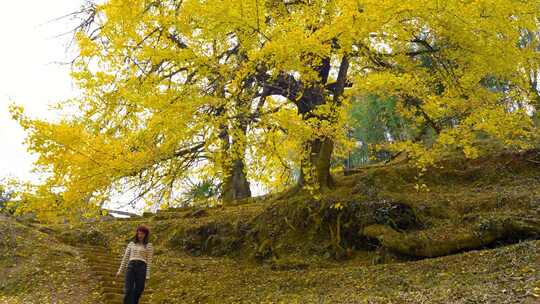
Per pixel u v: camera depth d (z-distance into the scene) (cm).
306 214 1043
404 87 748
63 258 1018
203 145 702
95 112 689
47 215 652
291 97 884
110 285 858
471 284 583
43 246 1077
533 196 958
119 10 657
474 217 892
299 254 979
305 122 679
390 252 870
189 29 641
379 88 748
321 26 668
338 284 734
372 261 872
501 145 1313
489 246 796
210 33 638
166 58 640
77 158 620
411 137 1477
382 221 950
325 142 1096
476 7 695
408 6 632
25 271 938
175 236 1248
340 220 995
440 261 748
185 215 1422
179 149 721
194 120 635
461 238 810
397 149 838
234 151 681
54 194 634
